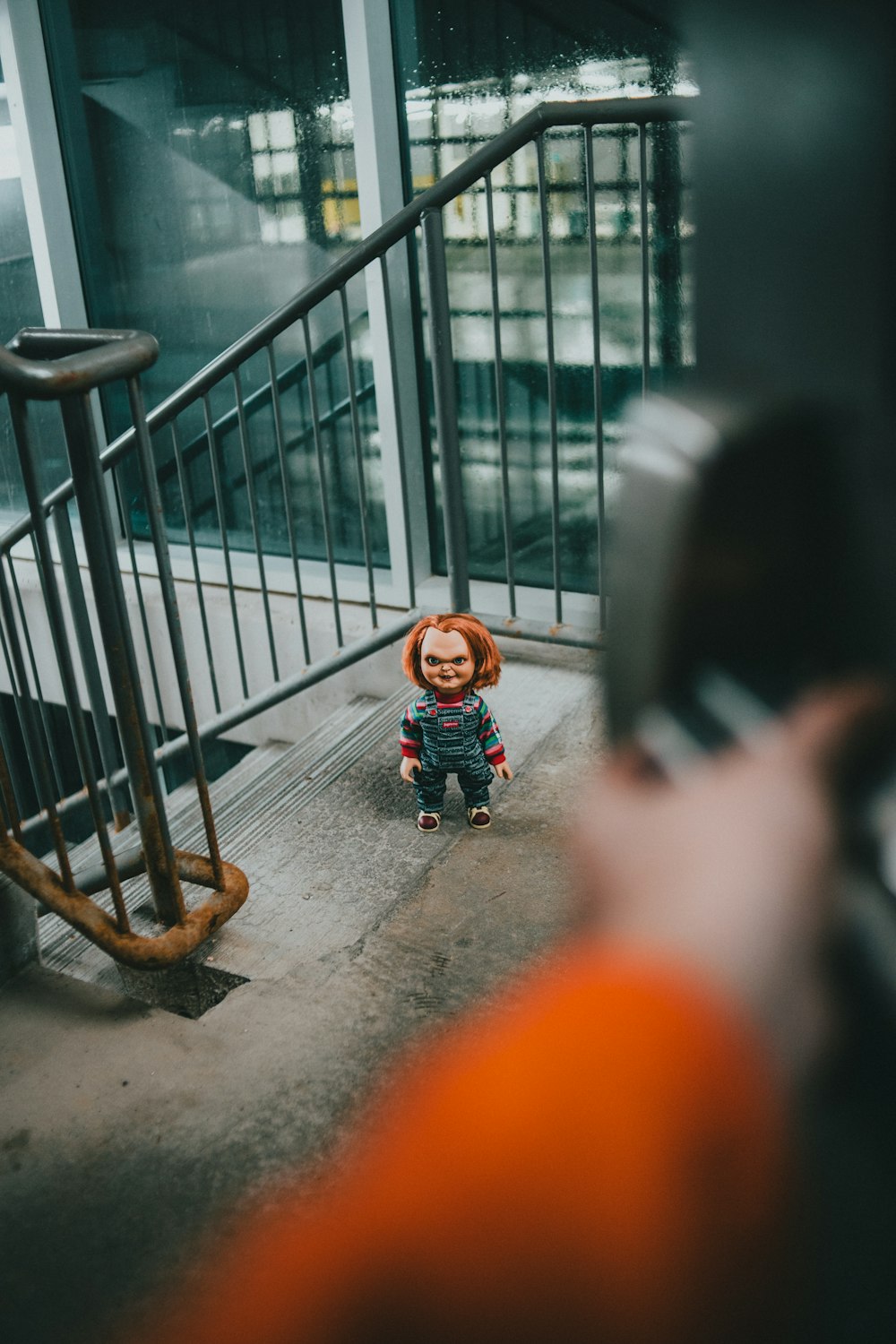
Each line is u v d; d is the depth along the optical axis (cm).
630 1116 20
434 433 457
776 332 19
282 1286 22
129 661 226
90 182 496
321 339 469
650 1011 20
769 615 19
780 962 19
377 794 320
